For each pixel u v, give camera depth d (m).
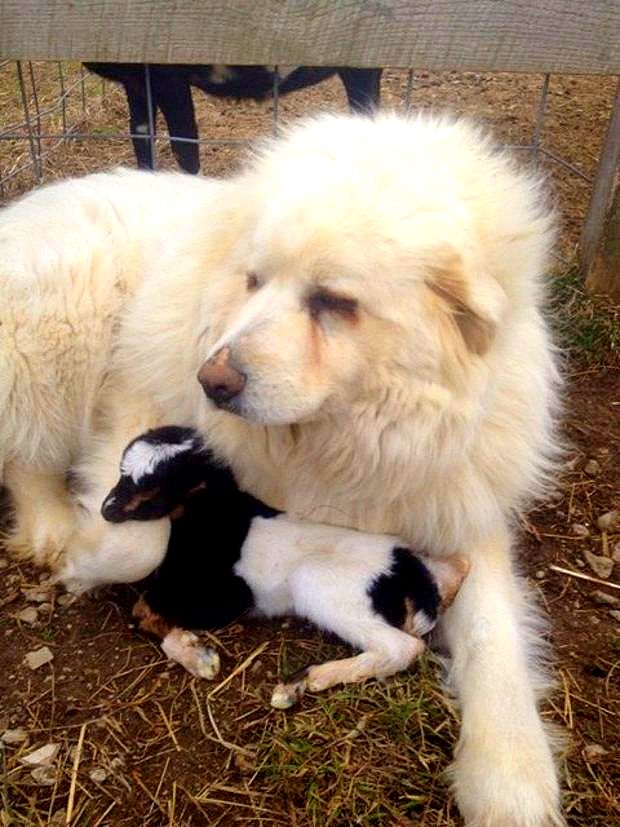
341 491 0.86
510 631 0.84
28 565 1.00
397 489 0.84
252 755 0.77
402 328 0.74
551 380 0.94
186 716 0.81
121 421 1.00
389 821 0.73
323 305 0.74
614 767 0.77
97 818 0.73
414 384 0.77
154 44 1.14
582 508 1.05
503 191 0.80
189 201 1.04
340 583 0.83
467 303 0.74
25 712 0.82
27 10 1.12
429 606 0.83
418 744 0.78
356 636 0.82
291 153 0.80
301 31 1.12
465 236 0.74
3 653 0.88
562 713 0.82
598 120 2.11
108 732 0.80
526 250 0.80
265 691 0.83
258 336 0.73
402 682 0.83
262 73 1.62
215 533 0.86
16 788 0.75
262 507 0.89
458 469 0.85
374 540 0.86
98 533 0.91
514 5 1.10
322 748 0.77
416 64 1.15
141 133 1.67
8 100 2.13
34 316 0.98
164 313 0.91
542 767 0.73
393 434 0.79
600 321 1.29
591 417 1.18
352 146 0.78
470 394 0.78
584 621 0.91
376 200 0.72
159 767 0.77
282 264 0.74
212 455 0.89
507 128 2.05
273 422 0.74
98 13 1.12
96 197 1.06
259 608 0.89
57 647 0.88
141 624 0.88
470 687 0.79
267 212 0.75
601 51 1.13
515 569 0.98
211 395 0.74
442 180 0.76
